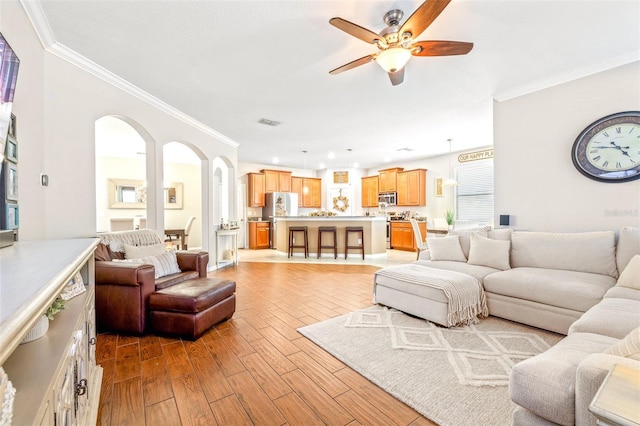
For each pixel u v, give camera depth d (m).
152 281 2.44
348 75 2.89
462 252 3.44
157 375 1.80
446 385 1.68
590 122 2.81
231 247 5.68
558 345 1.35
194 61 2.60
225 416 1.45
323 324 2.60
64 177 2.41
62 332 1.09
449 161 6.98
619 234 2.54
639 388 0.68
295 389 1.67
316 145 6.00
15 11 1.77
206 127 4.61
